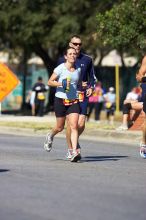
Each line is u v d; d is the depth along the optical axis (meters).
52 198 20.19
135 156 33.53
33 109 74.50
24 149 35.56
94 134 46.69
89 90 29.25
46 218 17.30
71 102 28.84
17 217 17.44
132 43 53.25
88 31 81.25
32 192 21.20
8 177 24.38
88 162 29.77
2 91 56.59
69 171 26.30
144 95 30.50
